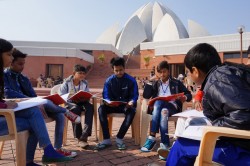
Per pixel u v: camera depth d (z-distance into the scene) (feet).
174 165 5.64
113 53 118.11
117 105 12.95
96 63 112.98
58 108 10.73
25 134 8.29
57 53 90.58
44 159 8.78
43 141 8.67
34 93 11.94
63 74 90.79
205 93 5.17
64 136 13.33
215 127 4.59
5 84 10.66
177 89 13.64
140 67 117.70
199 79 5.92
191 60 5.83
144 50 111.65
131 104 12.95
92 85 84.02
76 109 12.85
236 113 4.52
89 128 12.70
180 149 5.63
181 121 8.82
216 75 5.09
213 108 5.05
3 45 8.25
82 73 14.47
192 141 5.58
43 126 8.75
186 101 13.41
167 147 11.61
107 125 13.01
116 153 12.01
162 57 99.25
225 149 4.99
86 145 12.62
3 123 7.93
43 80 82.07
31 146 9.41
